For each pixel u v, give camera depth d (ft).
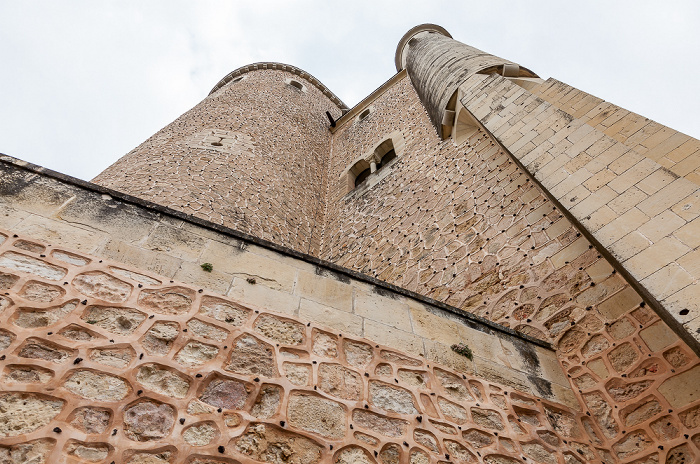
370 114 54.44
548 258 16.12
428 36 49.39
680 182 11.75
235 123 40.98
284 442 7.96
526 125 18.49
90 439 6.66
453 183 25.31
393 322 12.19
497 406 11.18
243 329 9.80
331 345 10.60
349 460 8.23
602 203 12.75
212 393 8.21
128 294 9.26
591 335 13.29
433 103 31.45
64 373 7.34
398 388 10.36
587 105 20.89
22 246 9.00
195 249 11.14
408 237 24.91
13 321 7.67
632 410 11.34
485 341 13.07
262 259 11.87
